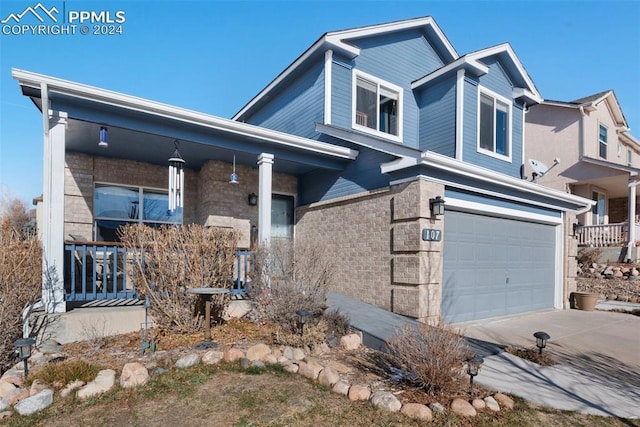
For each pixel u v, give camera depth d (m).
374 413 3.59
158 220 8.91
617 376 5.11
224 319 6.21
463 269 7.99
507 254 9.12
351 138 8.11
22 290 5.39
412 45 10.88
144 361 4.45
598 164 15.15
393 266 7.39
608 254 14.34
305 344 5.13
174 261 5.60
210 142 7.11
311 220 9.81
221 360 4.55
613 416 3.91
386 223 7.63
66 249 5.61
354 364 4.76
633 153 21.38
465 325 7.79
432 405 3.73
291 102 10.52
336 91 9.18
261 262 6.46
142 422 3.34
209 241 5.96
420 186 6.97
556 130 16.67
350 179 8.75
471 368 4.02
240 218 8.98
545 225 10.40
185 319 5.56
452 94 10.08
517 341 6.79
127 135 6.77
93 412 3.47
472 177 7.71
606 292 12.12
